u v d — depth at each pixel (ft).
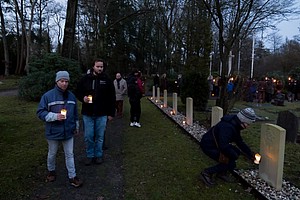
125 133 25.98
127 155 18.95
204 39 52.11
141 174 15.47
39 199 12.38
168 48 90.02
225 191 13.41
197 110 43.32
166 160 17.87
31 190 13.25
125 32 134.21
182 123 30.25
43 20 143.95
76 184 13.65
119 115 35.94
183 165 16.90
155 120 33.76
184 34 61.16
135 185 14.01
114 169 16.29
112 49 119.34
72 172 13.74
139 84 29.32
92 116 16.75
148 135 25.18
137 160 17.88
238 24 29.66
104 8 88.38
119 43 124.67
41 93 48.16
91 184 14.12
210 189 13.60
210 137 14.25
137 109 29.22
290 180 15.21
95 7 98.12
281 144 12.97
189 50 53.98
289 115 24.99
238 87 30.55
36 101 49.34
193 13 53.16
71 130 13.51
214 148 14.12
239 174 15.12
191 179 14.74
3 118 31.86
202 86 43.01
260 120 36.50
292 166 17.83
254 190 13.16
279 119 25.89
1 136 23.39
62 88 13.19
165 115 37.99
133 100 28.94
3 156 18.17
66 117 13.21
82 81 16.74
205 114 38.91
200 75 43.21
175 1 78.84
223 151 13.50
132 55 144.77
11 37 142.31
